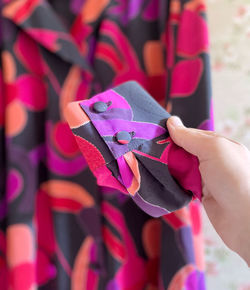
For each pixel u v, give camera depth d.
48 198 0.40
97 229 0.38
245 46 0.44
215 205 0.26
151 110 0.27
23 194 0.38
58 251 0.39
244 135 0.44
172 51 0.37
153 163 0.25
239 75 0.44
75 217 0.39
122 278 0.38
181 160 0.26
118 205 0.39
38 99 0.40
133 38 0.40
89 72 0.39
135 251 0.39
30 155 0.39
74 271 0.39
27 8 0.39
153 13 0.41
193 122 0.34
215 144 0.24
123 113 0.26
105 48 0.40
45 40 0.38
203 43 0.36
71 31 0.41
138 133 0.26
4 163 0.40
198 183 0.25
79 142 0.25
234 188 0.23
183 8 0.37
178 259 0.34
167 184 0.25
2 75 0.40
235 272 0.43
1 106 0.40
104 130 0.25
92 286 0.38
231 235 0.24
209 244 0.43
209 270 0.44
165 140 0.26
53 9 0.43
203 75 0.35
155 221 0.40
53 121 0.39
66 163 0.39
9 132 0.38
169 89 0.37
